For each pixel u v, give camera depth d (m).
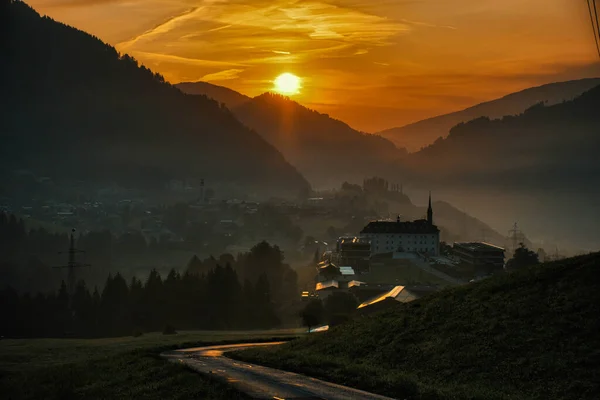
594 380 65.88
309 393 67.38
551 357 71.62
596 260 90.94
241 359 101.56
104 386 88.12
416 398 64.06
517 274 97.69
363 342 92.94
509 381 69.69
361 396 65.69
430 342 84.69
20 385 100.62
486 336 80.94
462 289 100.12
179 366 88.12
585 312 78.88
